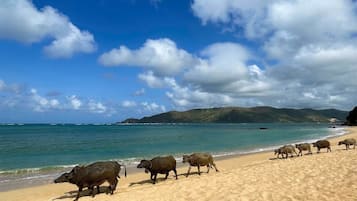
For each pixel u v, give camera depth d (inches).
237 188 540.1
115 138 3078.2
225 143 2298.2
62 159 1422.2
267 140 2623.0
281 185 540.1
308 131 4729.3
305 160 836.6
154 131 5118.1
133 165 1130.0
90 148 1957.4
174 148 1895.9
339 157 837.2
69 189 734.5
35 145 2233.0
